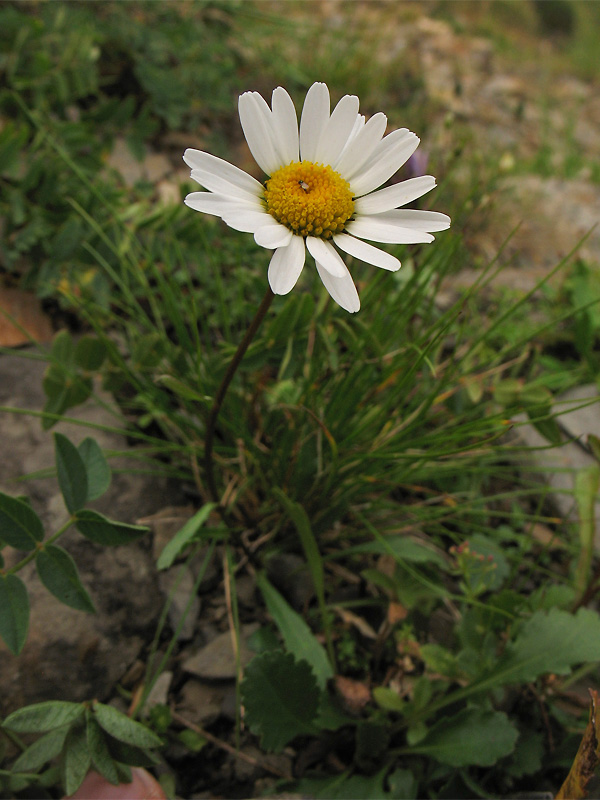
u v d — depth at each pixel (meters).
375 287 0.22
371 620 0.20
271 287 0.13
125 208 0.27
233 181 0.13
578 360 0.29
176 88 0.34
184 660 0.19
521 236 0.37
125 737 0.13
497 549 0.21
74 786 0.13
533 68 0.65
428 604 0.20
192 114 0.36
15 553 0.19
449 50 0.59
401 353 0.21
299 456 0.20
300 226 0.13
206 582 0.21
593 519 0.20
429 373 0.23
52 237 0.25
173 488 0.22
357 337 0.21
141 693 0.18
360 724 0.17
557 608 0.18
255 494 0.22
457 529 0.23
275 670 0.16
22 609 0.14
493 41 0.68
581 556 0.20
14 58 0.29
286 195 0.13
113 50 0.34
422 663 0.20
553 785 0.18
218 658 0.19
